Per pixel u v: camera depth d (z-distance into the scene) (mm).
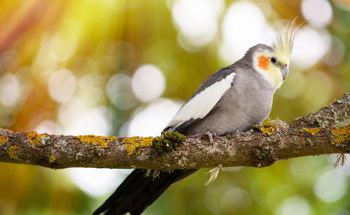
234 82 8773
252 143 6766
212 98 8648
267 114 9047
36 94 9375
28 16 8492
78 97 9938
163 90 11164
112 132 11477
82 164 6629
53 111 9531
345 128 6586
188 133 8836
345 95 7031
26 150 6492
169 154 6688
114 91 11094
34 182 9812
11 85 9391
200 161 6781
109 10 8969
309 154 6691
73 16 8688
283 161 11109
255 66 9344
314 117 6898
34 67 9195
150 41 9859
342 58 10867
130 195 7785
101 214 7699
